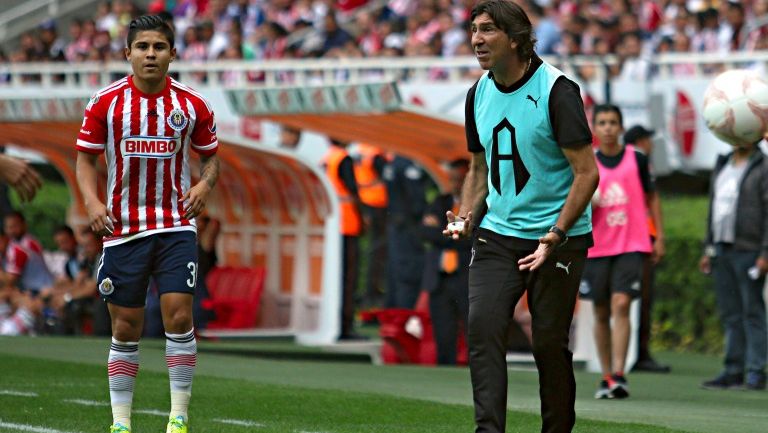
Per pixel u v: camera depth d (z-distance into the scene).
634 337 47.00
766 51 68.06
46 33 90.88
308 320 55.81
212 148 26.78
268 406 33.38
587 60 67.44
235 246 59.19
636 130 49.16
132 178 26.11
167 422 30.09
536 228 23.91
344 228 54.59
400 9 84.94
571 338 49.12
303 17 87.00
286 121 52.72
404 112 47.09
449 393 38.31
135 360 26.69
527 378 43.50
